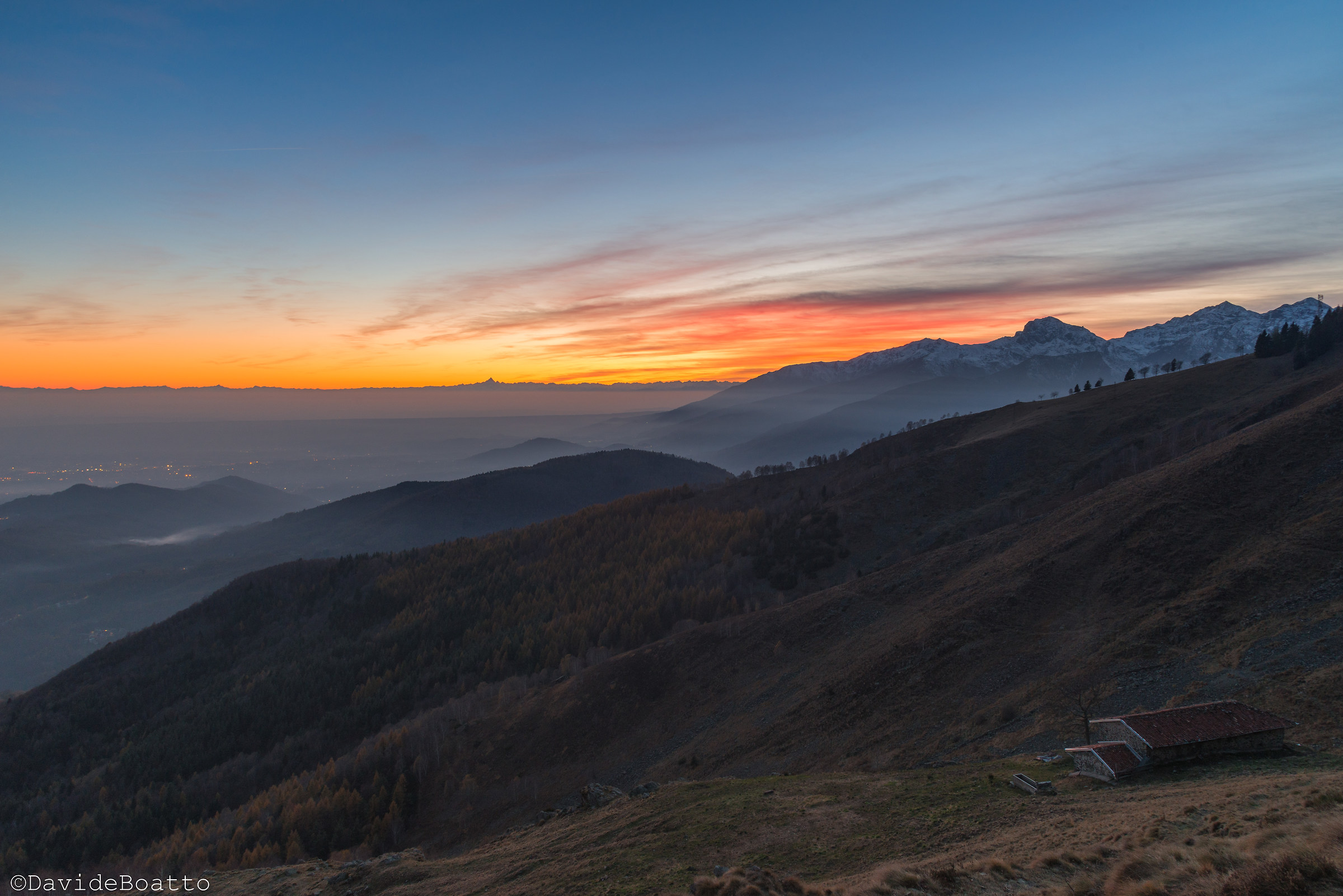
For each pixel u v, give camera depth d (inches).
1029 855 1256.8
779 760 3393.2
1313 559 2829.7
